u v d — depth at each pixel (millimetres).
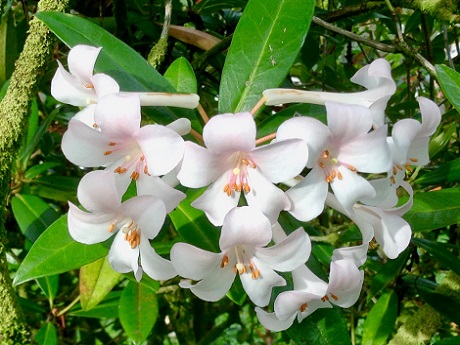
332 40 497
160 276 259
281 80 300
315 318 300
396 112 482
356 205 283
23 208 403
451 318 363
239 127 238
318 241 380
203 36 409
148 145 237
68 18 314
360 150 254
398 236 273
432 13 356
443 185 432
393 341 390
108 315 446
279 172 241
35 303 473
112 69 302
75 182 438
